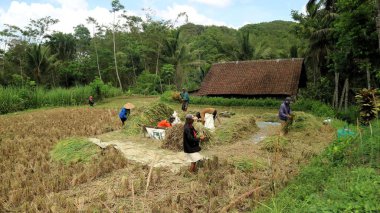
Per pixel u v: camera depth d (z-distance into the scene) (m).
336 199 4.48
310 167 6.80
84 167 8.01
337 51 21.62
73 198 6.28
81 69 46.94
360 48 17.55
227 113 18.89
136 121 13.03
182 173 7.49
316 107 20.08
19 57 42.44
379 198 4.20
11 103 25.02
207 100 25.67
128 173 7.62
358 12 16.98
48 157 9.27
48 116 18.97
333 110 19.23
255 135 12.31
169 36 46.16
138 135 12.30
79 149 9.27
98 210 5.58
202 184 6.75
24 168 8.15
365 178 5.10
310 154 8.88
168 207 5.63
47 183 6.91
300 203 4.74
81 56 54.97
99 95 31.14
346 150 7.10
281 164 8.05
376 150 6.63
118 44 50.47
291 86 24.72
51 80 43.34
